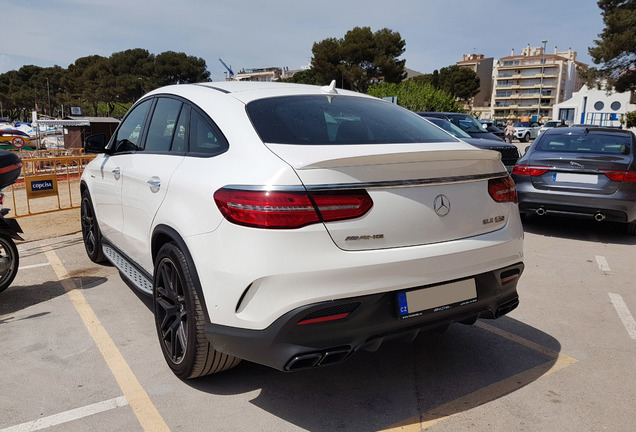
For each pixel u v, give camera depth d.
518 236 2.81
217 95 3.04
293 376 2.98
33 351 3.29
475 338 3.55
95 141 4.16
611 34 35.12
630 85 35.56
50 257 5.63
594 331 3.70
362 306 2.28
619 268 5.38
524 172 6.86
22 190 12.63
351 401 2.71
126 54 87.00
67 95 102.38
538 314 4.04
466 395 2.78
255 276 2.23
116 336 3.52
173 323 2.88
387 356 3.25
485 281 2.64
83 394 2.76
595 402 2.72
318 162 2.21
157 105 3.65
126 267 3.91
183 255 2.67
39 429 2.44
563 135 7.34
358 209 2.26
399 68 57.12
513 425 2.50
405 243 2.37
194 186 2.63
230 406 2.65
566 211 6.61
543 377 2.99
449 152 2.45
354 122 2.87
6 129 28.33
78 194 11.81
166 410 2.60
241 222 2.29
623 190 6.32
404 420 2.54
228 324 2.38
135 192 3.42
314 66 58.75
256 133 2.58
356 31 56.91
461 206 2.55
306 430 2.44
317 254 2.20
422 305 2.42
